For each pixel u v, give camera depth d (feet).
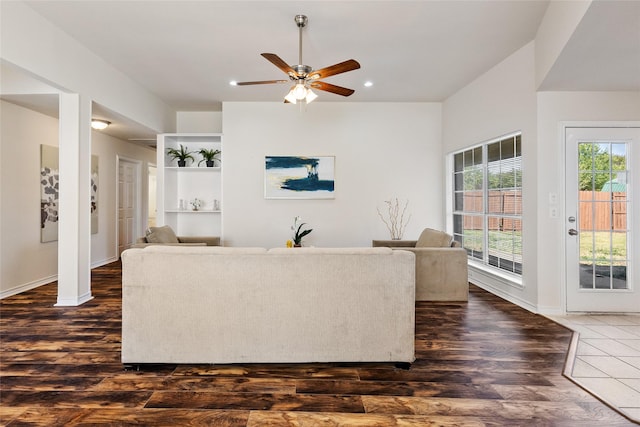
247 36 11.08
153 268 7.16
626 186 11.26
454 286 12.46
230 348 7.23
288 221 17.84
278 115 17.74
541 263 11.23
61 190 11.70
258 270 7.21
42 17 9.99
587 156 11.23
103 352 8.13
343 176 17.92
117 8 9.56
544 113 11.17
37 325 9.89
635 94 11.14
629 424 5.57
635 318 10.78
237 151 17.69
